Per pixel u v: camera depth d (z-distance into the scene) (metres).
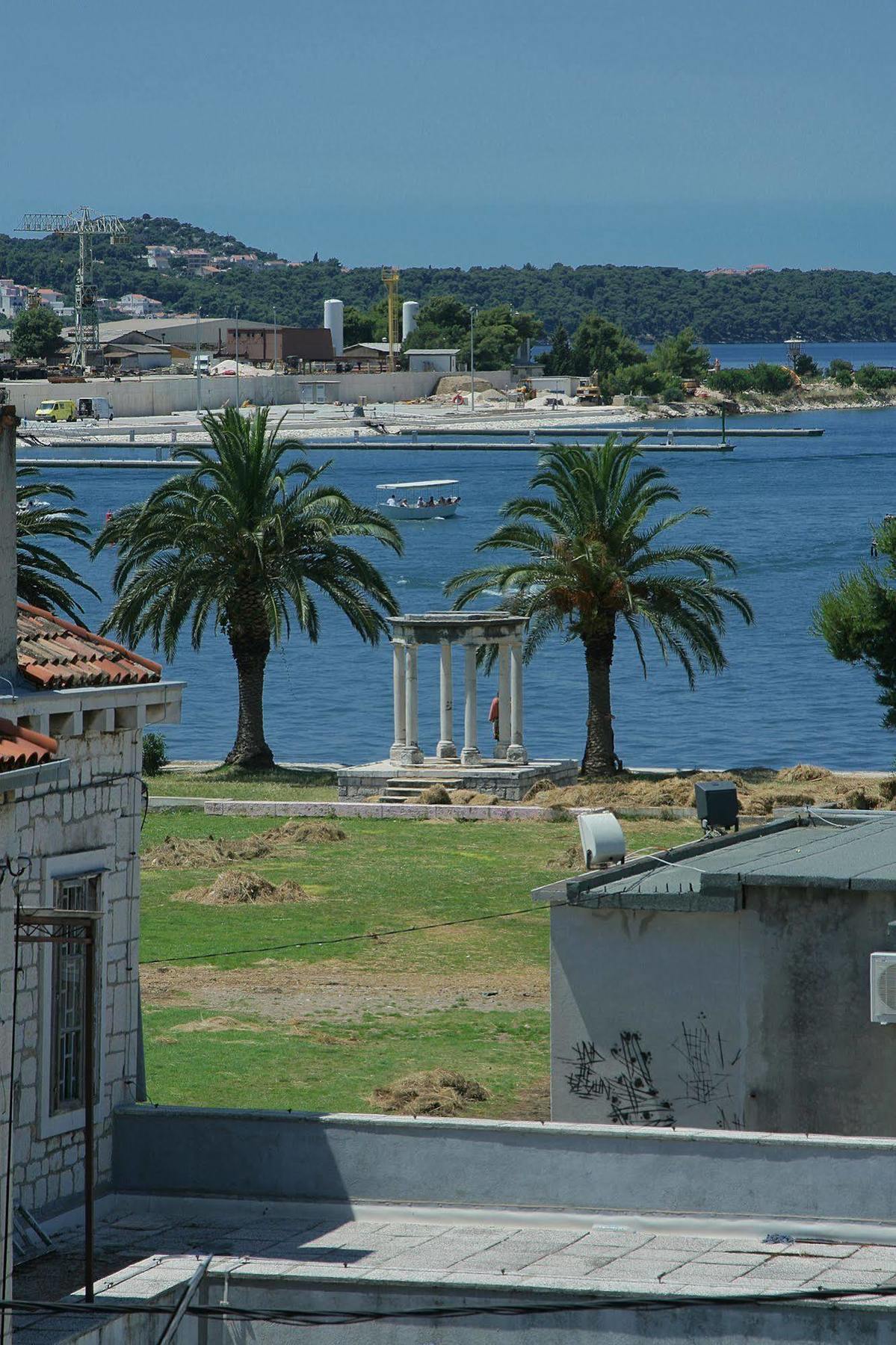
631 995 47.06
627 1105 47.06
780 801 113.31
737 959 46.34
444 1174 43.50
